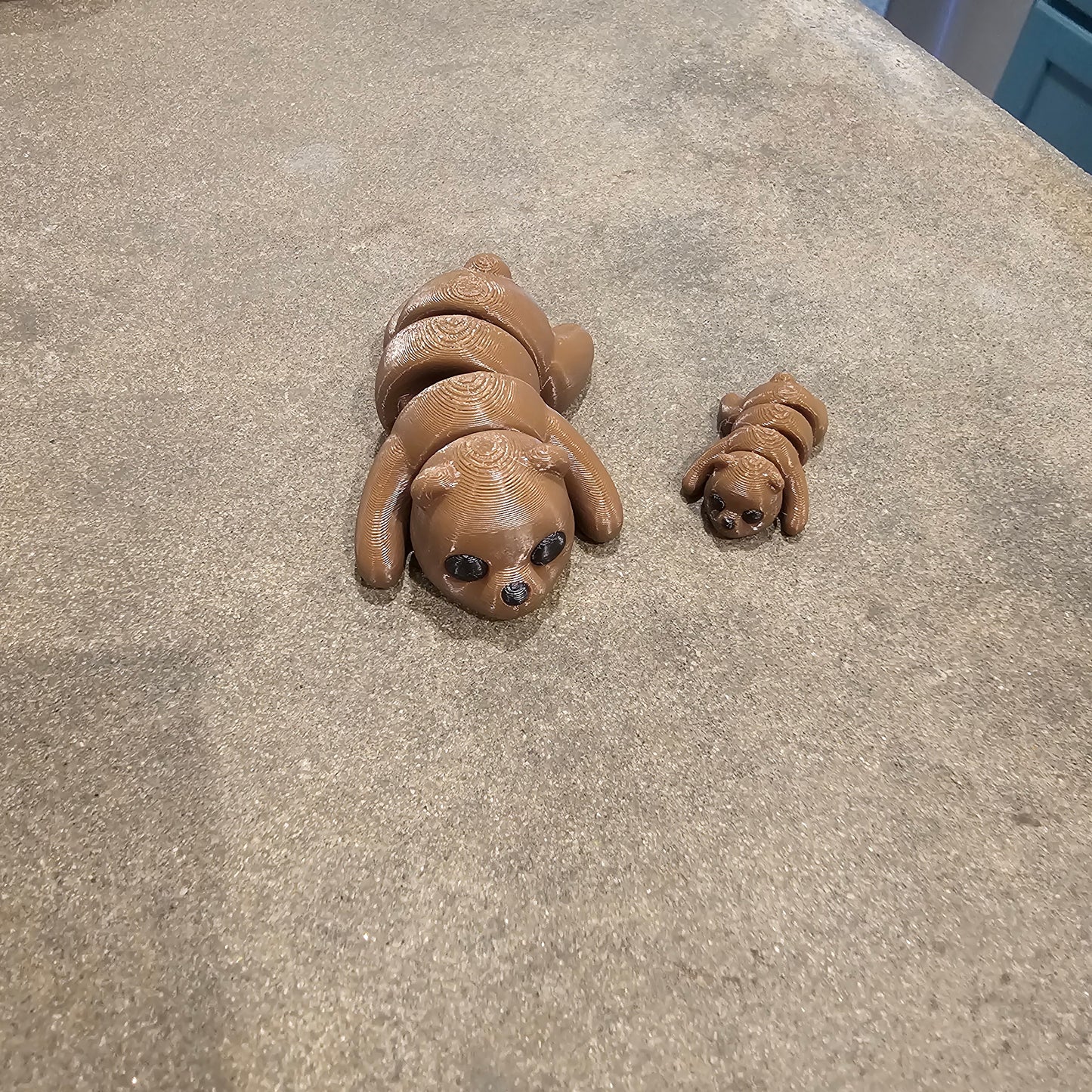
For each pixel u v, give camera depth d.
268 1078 0.77
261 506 1.12
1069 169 1.63
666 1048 0.79
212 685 0.98
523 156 1.61
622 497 1.15
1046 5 1.92
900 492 1.18
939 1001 0.82
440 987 0.81
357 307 1.36
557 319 1.35
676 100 1.73
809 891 0.87
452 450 0.93
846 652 1.03
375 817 0.90
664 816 0.91
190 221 1.47
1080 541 1.14
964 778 0.95
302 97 1.70
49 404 1.22
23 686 0.98
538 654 1.01
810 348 1.34
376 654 1.01
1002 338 1.36
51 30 1.81
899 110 1.73
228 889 0.86
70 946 0.83
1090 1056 0.79
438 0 1.94
